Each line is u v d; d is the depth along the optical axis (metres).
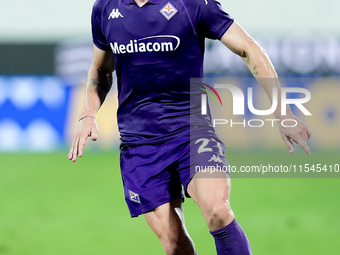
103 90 19.06
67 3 65.19
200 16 16.75
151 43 16.98
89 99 18.72
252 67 16.69
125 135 18.08
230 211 15.87
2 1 64.88
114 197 35.81
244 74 47.22
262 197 35.88
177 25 16.80
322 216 31.34
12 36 52.84
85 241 26.61
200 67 17.36
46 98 51.69
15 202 34.88
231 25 16.80
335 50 48.78
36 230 28.58
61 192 37.25
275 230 28.59
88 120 18.22
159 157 17.44
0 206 33.88
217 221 15.72
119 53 17.42
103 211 32.56
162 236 17.75
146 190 17.58
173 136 17.33
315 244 26.19
